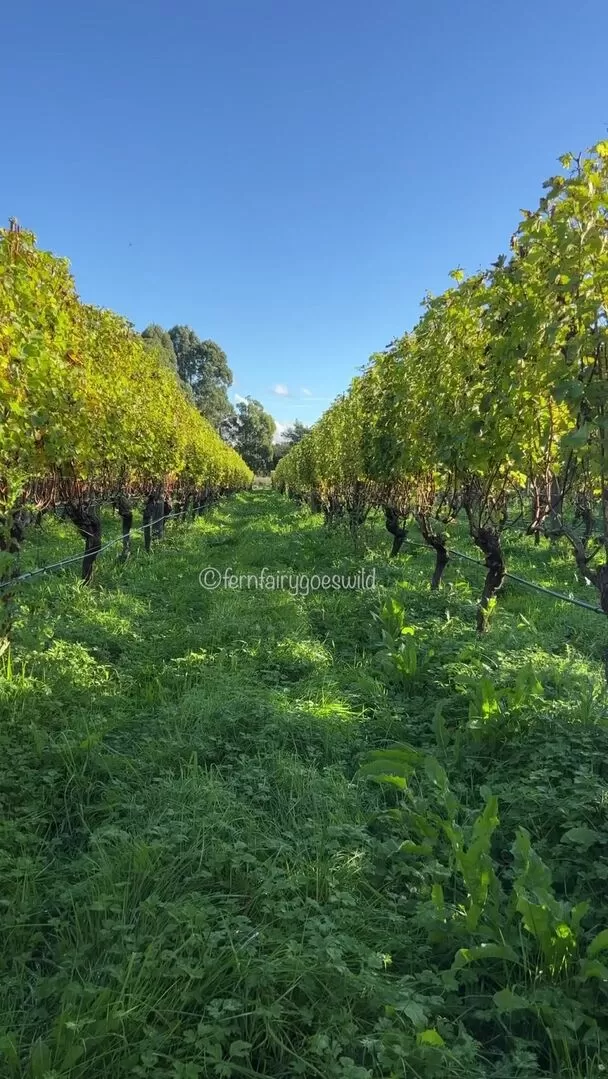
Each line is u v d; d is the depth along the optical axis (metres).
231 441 76.94
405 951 2.39
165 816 3.02
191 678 5.04
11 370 4.35
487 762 3.71
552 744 3.55
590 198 3.03
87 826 3.03
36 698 4.19
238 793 3.35
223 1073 1.76
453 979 2.15
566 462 3.81
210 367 82.19
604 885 2.63
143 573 9.38
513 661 5.05
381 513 17.17
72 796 3.30
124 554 10.34
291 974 2.09
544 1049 2.01
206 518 20.31
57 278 5.73
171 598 7.93
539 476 4.78
